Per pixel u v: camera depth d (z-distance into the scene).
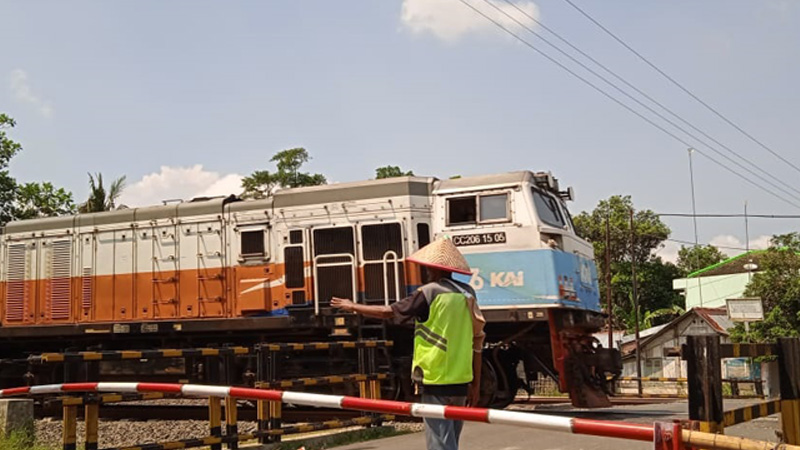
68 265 14.22
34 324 14.32
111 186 27.41
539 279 11.02
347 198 12.26
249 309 12.61
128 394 7.52
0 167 25.67
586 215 46.38
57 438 10.17
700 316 32.44
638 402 16.23
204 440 7.80
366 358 10.45
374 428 9.55
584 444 7.95
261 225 12.75
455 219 11.70
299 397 5.47
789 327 25.34
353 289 11.91
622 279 43.62
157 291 13.41
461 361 4.83
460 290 4.98
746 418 4.95
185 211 13.41
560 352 10.95
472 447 7.99
